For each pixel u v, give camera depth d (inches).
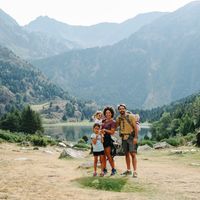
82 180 559.8
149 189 486.9
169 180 554.9
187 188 492.1
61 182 556.1
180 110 5762.8
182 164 853.2
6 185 518.3
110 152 614.2
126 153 608.4
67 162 924.0
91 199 427.8
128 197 438.3
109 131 610.5
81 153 1151.6
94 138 618.2
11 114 4045.3
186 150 1296.8
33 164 805.9
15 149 1320.1
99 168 709.9
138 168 749.3
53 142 1920.5
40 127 4082.2
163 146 1583.4
